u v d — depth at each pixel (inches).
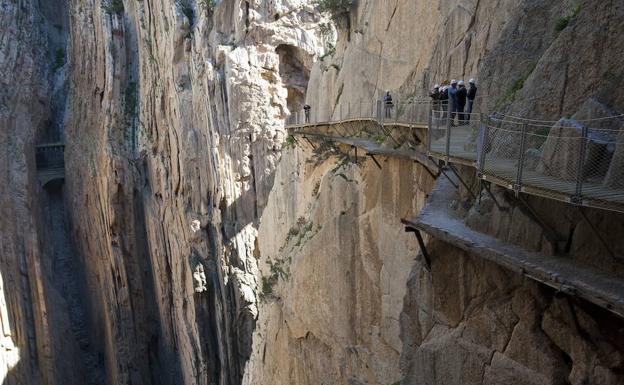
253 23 2009.1
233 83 1964.8
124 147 2519.7
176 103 2156.7
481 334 327.3
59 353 2423.7
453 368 350.3
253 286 1932.8
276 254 1291.8
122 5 2659.9
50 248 2829.7
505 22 585.0
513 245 314.2
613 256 254.2
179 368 2329.0
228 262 1956.2
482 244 319.6
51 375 2289.6
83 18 2736.2
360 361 741.3
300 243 1011.3
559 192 252.2
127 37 2615.7
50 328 2362.2
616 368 240.4
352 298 764.0
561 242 287.0
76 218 2839.6
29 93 2792.8
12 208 2456.9
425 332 402.6
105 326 2556.6
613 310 218.8
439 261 380.8
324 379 868.0
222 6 2023.9
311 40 2036.2
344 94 1151.0
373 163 708.0
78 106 2815.0
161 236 2364.7
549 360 275.1
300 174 1143.0
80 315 2849.4
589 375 250.4
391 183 647.1
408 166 601.0
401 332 447.2
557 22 394.6
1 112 2593.5
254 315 1903.3
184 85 2153.1
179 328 2236.7
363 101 1031.6
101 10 2593.5
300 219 1083.9
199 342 2031.3
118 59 2566.4
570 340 264.5
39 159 2923.2
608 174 254.4
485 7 644.1
